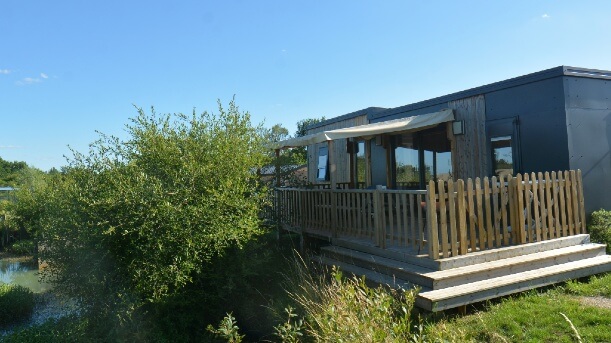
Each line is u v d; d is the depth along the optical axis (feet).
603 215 26.03
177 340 24.17
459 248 20.44
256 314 25.32
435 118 32.63
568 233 24.06
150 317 24.27
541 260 21.22
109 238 23.66
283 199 35.42
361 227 25.54
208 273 25.52
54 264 25.98
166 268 23.04
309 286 21.54
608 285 19.88
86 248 24.34
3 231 87.76
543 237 22.94
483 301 18.63
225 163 26.43
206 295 25.29
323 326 13.96
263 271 27.61
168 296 23.29
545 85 27.12
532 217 23.32
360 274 22.44
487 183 21.29
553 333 15.48
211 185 25.35
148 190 23.73
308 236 31.48
